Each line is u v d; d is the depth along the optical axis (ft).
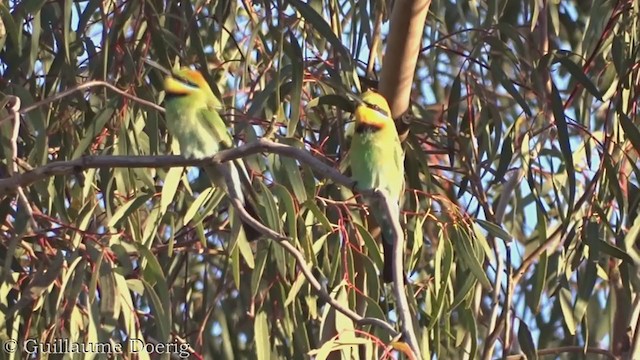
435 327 33.50
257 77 38.91
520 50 38.78
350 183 28.22
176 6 36.99
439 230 35.45
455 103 37.83
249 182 32.07
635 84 37.60
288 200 31.58
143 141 34.76
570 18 43.14
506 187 40.04
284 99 37.09
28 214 29.78
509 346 38.17
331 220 36.14
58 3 36.09
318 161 28.30
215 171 32.37
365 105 34.24
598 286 43.06
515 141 40.45
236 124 34.58
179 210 38.65
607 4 37.91
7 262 32.22
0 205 34.04
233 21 38.58
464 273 36.22
